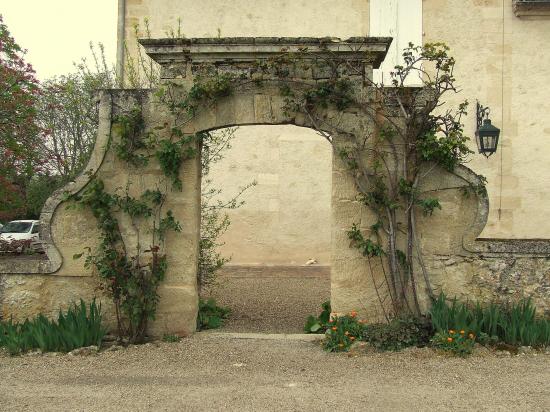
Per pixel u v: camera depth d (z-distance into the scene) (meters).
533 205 12.14
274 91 6.01
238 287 10.12
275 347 5.69
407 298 5.91
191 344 5.77
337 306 5.98
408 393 4.29
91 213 6.08
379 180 5.89
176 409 4.00
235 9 12.52
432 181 5.92
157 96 6.05
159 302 6.09
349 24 12.49
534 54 12.27
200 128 6.06
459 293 5.92
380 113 5.96
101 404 4.12
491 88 12.27
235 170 12.65
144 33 12.33
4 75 9.98
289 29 12.52
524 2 11.98
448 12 12.37
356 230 5.92
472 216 5.92
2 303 6.11
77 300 6.11
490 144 9.44
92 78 9.34
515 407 3.97
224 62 6.06
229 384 4.55
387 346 5.51
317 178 12.64
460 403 4.06
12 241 7.86
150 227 6.06
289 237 12.59
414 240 5.91
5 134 10.25
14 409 4.03
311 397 4.22
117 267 5.88
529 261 5.88
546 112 12.22
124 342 5.89
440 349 5.34
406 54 6.11
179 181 6.03
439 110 12.22
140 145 6.06
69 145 15.19
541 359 5.14
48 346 5.60
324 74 6.00
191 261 6.09
